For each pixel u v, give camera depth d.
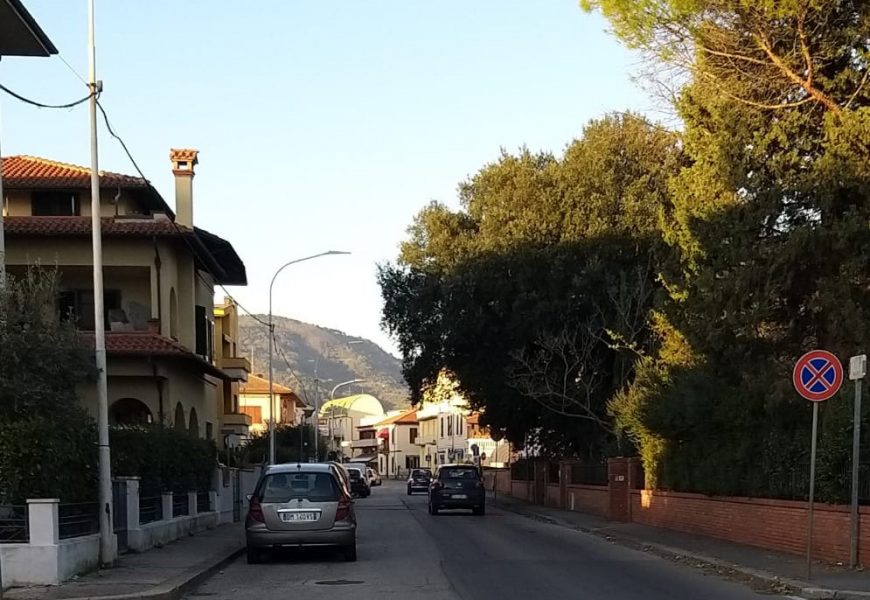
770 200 17.06
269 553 17.94
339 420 121.56
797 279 17.17
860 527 13.69
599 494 29.92
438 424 103.81
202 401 31.50
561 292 32.19
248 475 32.19
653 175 31.92
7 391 13.71
